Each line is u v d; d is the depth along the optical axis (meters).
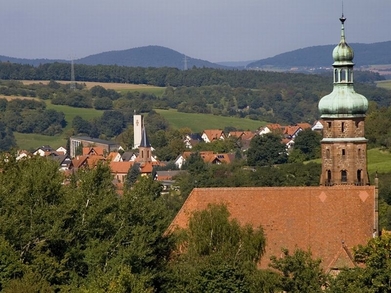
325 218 145.50
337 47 166.88
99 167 127.88
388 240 120.50
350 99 165.50
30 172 124.00
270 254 144.25
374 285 117.56
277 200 147.25
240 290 124.31
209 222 135.25
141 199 127.19
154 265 124.81
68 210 118.75
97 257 115.50
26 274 107.00
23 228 115.06
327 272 139.62
